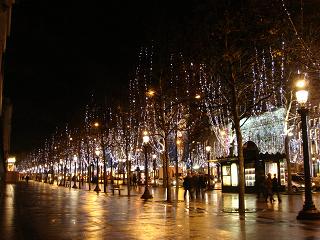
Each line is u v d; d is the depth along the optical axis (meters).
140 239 13.95
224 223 18.03
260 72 31.27
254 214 21.66
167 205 29.03
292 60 22.73
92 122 68.25
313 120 57.47
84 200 36.12
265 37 22.03
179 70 35.56
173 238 14.04
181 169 80.06
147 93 37.84
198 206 27.55
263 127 67.12
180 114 43.78
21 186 79.81
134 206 28.75
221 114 57.38
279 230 15.60
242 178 22.41
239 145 22.53
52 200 36.41
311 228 16.11
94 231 16.08
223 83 29.78
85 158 85.88
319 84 30.03
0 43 24.12
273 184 29.66
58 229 16.73
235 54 22.48
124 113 50.69
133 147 62.69
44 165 146.88
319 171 59.69
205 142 74.31
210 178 52.81
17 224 18.53
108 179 90.12
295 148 62.81
